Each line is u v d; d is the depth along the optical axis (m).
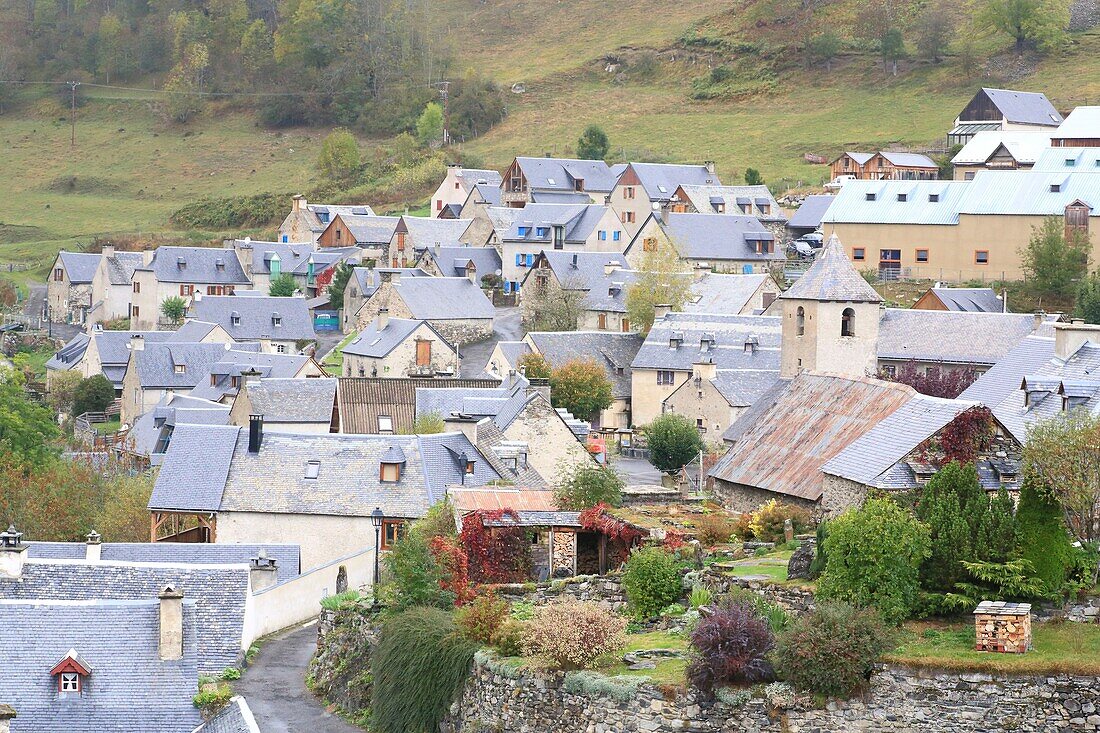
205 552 65.38
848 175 194.12
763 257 160.75
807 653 40.25
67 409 140.12
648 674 41.94
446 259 168.25
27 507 81.12
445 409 88.62
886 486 50.00
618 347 128.00
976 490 46.31
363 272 159.62
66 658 47.09
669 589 48.69
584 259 150.38
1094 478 45.16
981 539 44.56
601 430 116.31
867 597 43.75
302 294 173.38
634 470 95.19
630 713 41.03
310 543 71.25
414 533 56.94
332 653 52.31
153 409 117.62
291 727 48.16
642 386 122.12
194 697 47.31
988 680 39.56
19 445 100.25
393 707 47.25
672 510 63.38
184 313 168.75
